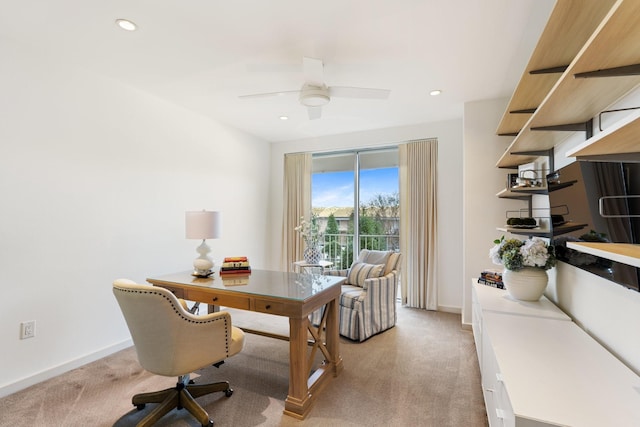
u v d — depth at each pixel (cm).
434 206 409
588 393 106
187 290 231
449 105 350
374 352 280
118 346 284
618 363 129
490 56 240
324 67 258
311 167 501
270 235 521
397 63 252
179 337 170
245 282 237
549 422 91
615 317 138
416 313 394
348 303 311
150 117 321
